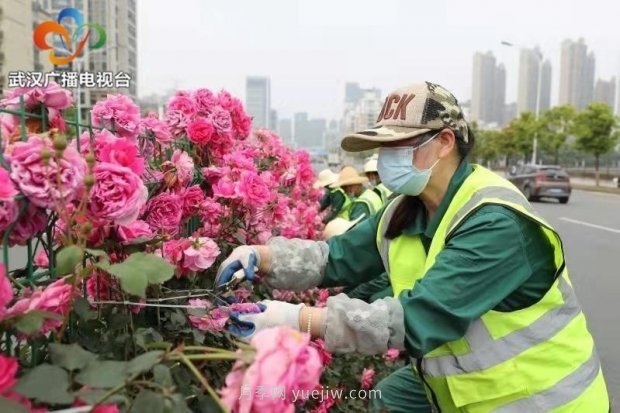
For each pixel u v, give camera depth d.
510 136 46.66
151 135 2.07
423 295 1.59
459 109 1.90
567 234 12.78
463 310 1.62
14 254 1.87
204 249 1.76
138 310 1.55
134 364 1.05
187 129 2.42
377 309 1.56
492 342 1.76
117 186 1.32
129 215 1.34
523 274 1.69
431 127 1.82
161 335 1.56
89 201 1.31
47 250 1.43
